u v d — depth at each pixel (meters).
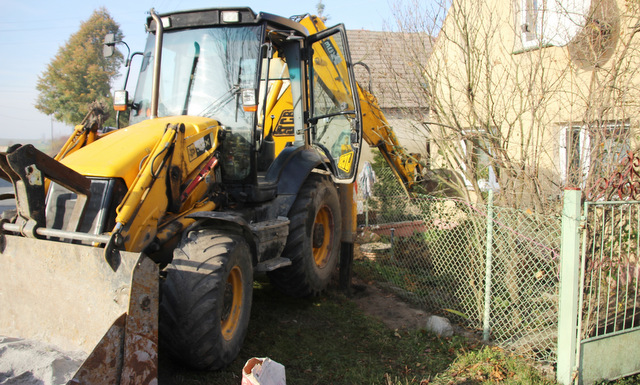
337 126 5.80
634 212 4.30
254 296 5.66
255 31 4.84
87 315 2.96
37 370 2.71
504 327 4.77
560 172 5.16
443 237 5.56
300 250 5.15
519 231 4.52
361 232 7.77
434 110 5.56
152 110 4.36
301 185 5.34
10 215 3.63
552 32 5.29
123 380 2.69
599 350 3.85
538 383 3.75
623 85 4.74
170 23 4.99
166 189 3.71
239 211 4.68
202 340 3.42
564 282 3.77
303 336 4.66
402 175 7.56
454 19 5.46
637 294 4.42
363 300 5.92
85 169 3.50
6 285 3.30
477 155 5.64
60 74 35.16
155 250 3.55
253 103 4.56
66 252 3.06
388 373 4.01
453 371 4.04
